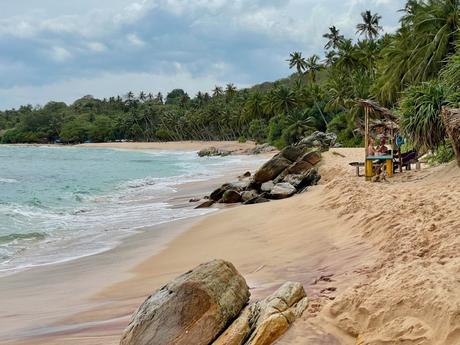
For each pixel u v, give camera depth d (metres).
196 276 5.21
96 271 10.09
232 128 112.31
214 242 11.57
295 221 11.60
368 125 15.70
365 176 15.16
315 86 73.75
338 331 4.53
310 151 23.08
